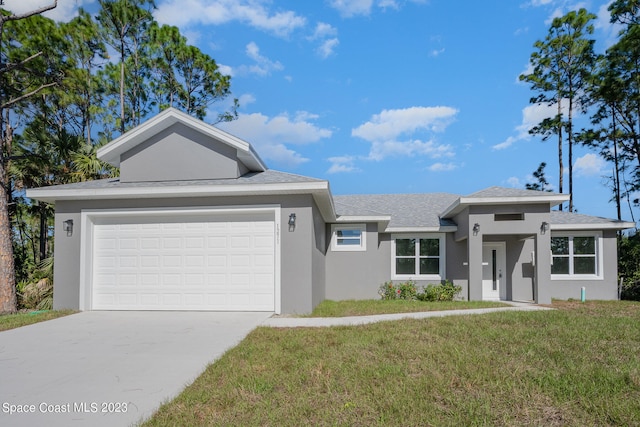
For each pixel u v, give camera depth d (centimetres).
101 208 1126
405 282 1662
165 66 2670
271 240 1090
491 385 489
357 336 761
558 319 950
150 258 1119
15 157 1518
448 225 1655
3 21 1283
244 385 507
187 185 1066
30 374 578
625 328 840
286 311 1055
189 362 627
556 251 1658
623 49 2120
